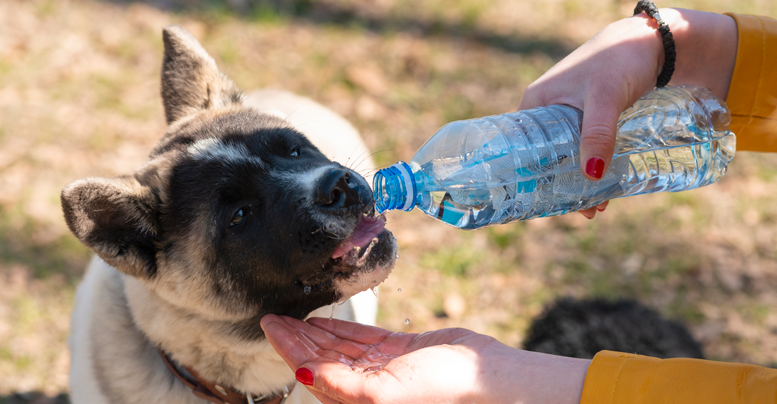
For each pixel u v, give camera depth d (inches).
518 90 60.0
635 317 36.3
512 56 64.2
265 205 27.5
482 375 22.8
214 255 27.6
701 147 27.5
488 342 24.0
